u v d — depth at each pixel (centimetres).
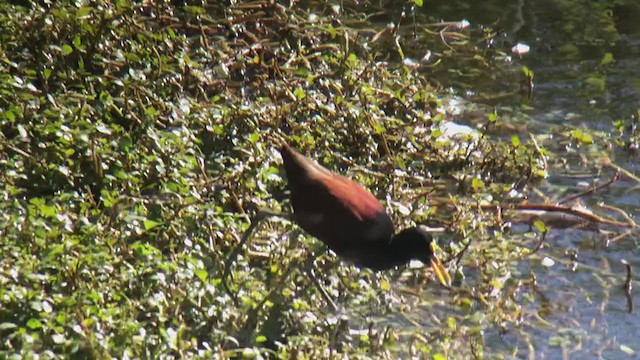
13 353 859
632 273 1200
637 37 1795
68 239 1020
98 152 1164
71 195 1097
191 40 1511
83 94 1277
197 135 1293
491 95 1600
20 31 1346
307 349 1001
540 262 1215
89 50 1357
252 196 1206
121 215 1079
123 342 907
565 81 1652
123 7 1407
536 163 1394
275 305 1045
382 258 1064
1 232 1022
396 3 1850
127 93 1310
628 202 1348
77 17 1361
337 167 1314
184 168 1187
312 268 1115
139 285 996
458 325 1091
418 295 1139
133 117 1265
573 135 1466
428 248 1060
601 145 1477
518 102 1581
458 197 1326
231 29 1547
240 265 1091
